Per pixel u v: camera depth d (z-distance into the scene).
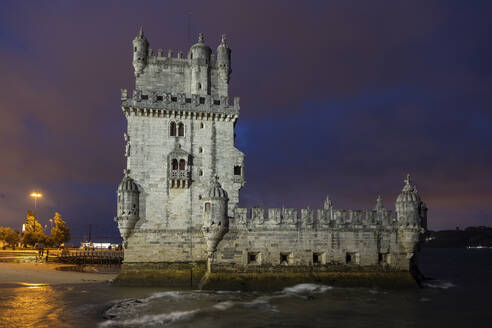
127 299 46.12
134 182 53.75
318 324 39.06
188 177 54.69
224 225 52.00
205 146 56.34
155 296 47.78
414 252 56.34
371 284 54.12
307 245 53.88
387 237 56.09
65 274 65.19
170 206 54.25
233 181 56.38
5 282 56.81
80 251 106.50
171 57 58.53
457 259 177.00
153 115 55.25
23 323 36.62
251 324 38.25
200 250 54.16
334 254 54.44
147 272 52.62
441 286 62.78
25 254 97.69
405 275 55.78
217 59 60.00
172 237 53.75
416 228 55.53
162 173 54.56
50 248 122.44
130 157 54.12
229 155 56.75
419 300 50.09
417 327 39.22
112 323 37.31
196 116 56.44
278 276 52.47
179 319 39.09
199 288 52.06
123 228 52.38
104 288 52.09
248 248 52.66
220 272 51.81
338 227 54.88
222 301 46.12
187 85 58.44
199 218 54.78
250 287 51.19
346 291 52.34
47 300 45.56
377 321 40.78
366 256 55.25
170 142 55.34
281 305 45.12
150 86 57.41
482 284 69.00
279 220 53.56
